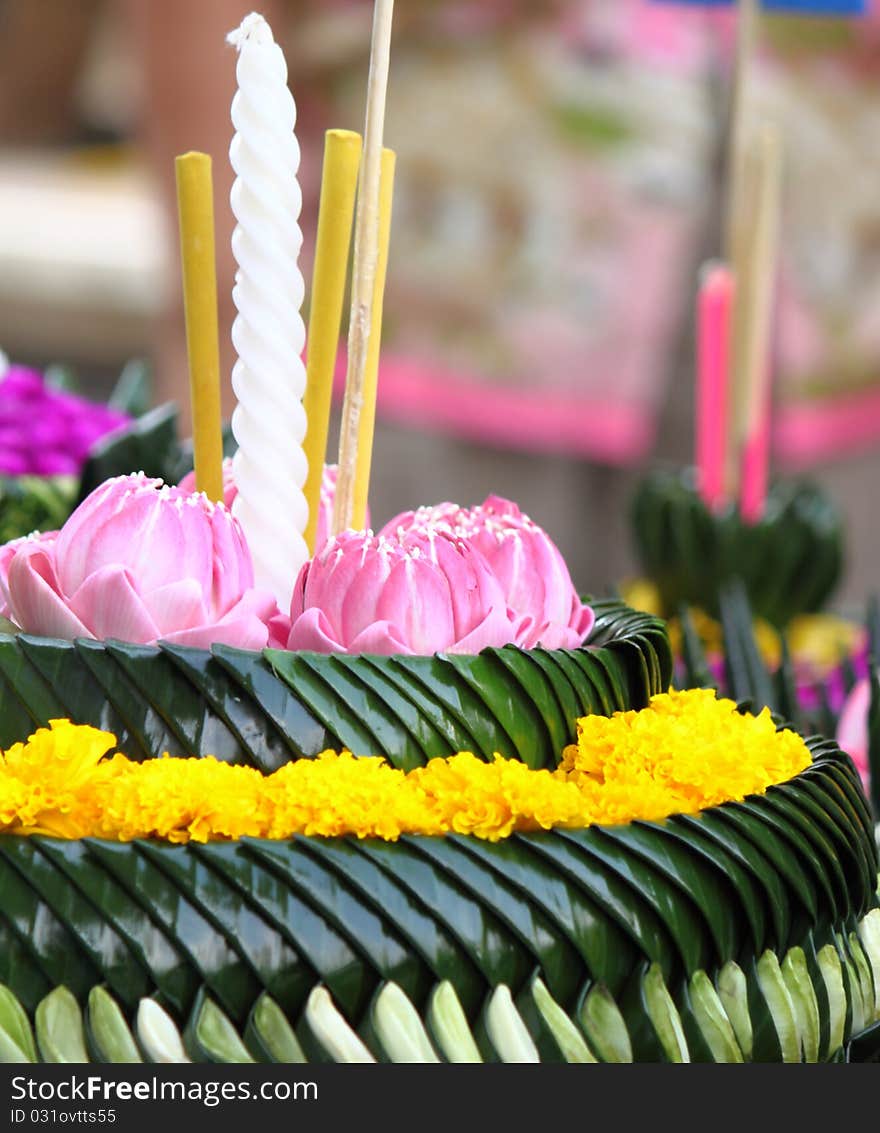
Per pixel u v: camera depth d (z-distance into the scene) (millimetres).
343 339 1523
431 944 955
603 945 963
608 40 2246
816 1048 980
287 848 958
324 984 954
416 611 1001
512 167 2326
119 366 4340
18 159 4406
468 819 965
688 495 1541
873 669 1153
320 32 2215
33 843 962
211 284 1045
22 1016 959
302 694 980
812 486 1601
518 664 998
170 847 959
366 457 1066
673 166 2303
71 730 975
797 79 2260
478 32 2262
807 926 992
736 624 1213
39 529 1301
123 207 4449
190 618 998
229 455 1225
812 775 1018
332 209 1051
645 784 986
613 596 1200
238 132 1040
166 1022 953
